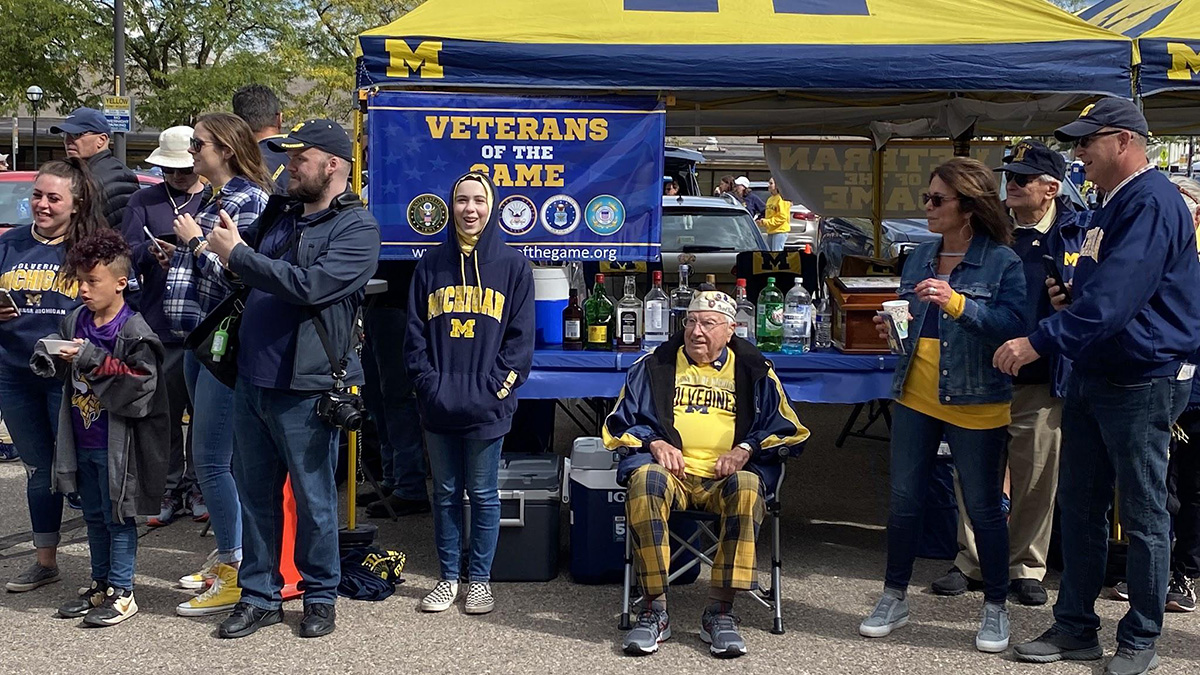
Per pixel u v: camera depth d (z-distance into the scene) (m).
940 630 4.29
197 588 4.68
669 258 7.88
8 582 4.72
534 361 4.95
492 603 4.47
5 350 4.44
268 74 24.72
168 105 23.89
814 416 8.55
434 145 4.93
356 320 4.13
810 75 4.73
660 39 4.82
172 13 24.67
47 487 4.61
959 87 4.76
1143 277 3.50
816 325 5.32
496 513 4.46
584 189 4.99
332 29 26.69
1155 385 3.64
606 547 4.76
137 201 5.02
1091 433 3.84
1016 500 4.58
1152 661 3.85
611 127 4.96
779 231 12.52
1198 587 4.74
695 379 4.43
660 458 4.20
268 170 4.90
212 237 3.77
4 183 9.55
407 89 4.91
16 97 23.58
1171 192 3.61
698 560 4.65
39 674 3.79
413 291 4.46
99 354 4.04
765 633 4.24
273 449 4.14
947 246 4.20
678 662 3.95
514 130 4.94
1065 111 6.90
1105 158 3.65
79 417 4.20
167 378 5.09
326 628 4.17
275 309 3.96
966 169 4.05
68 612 4.30
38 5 22.95
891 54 4.73
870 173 7.88
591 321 5.08
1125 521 3.80
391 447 5.98
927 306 4.16
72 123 5.40
